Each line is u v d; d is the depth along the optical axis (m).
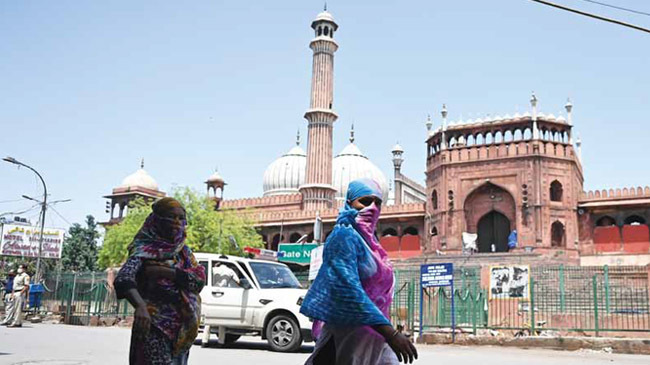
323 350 2.72
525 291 15.34
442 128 34.81
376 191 2.87
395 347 2.51
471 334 13.62
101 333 13.27
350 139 53.16
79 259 50.75
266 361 7.91
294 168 50.84
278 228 41.25
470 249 32.09
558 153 32.47
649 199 31.56
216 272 10.44
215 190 48.34
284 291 9.96
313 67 42.03
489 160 33.12
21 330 13.33
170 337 3.26
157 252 3.33
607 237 32.44
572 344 11.99
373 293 2.73
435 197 35.22
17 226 31.53
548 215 31.50
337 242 2.67
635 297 16.47
